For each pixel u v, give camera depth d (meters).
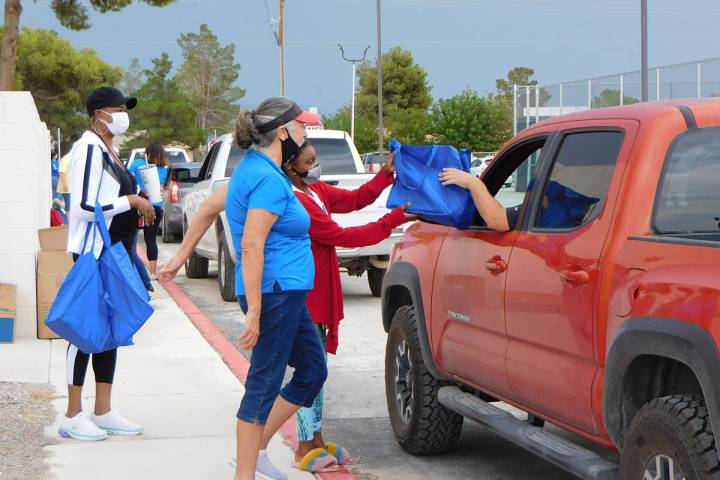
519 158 5.61
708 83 25.69
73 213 5.95
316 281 5.54
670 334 3.62
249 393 4.85
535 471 5.91
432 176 5.30
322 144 14.08
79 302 5.70
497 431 5.03
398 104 98.56
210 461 5.70
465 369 5.47
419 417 5.99
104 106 6.15
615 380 3.98
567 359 4.42
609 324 4.05
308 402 5.25
